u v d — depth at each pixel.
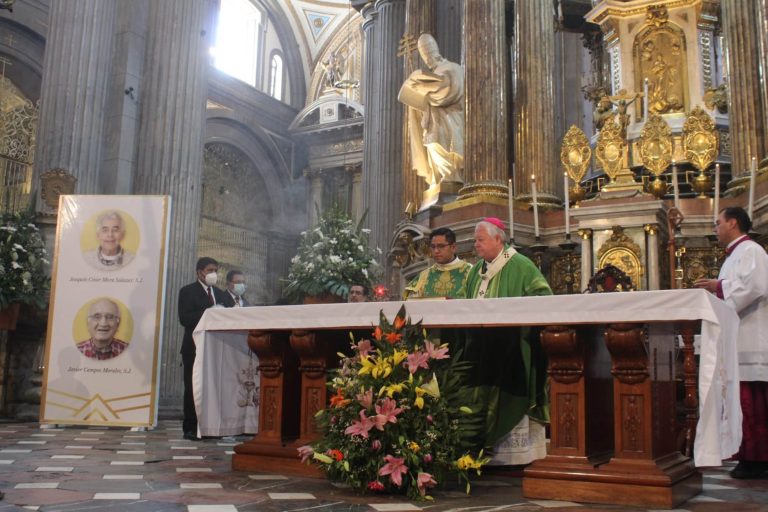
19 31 17.95
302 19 27.05
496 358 4.11
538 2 9.92
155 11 12.12
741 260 4.42
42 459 4.66
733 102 8.10
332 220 9.59
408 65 11.98
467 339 4.19
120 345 7.45
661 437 3.51
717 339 3.17
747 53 8.02
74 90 10.59
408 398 3.60
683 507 3.24
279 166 25.52
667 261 7.64
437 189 10.05
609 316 3.31
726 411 3.31
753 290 4.33
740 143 7.96
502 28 9.69
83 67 10.70
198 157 12.30
